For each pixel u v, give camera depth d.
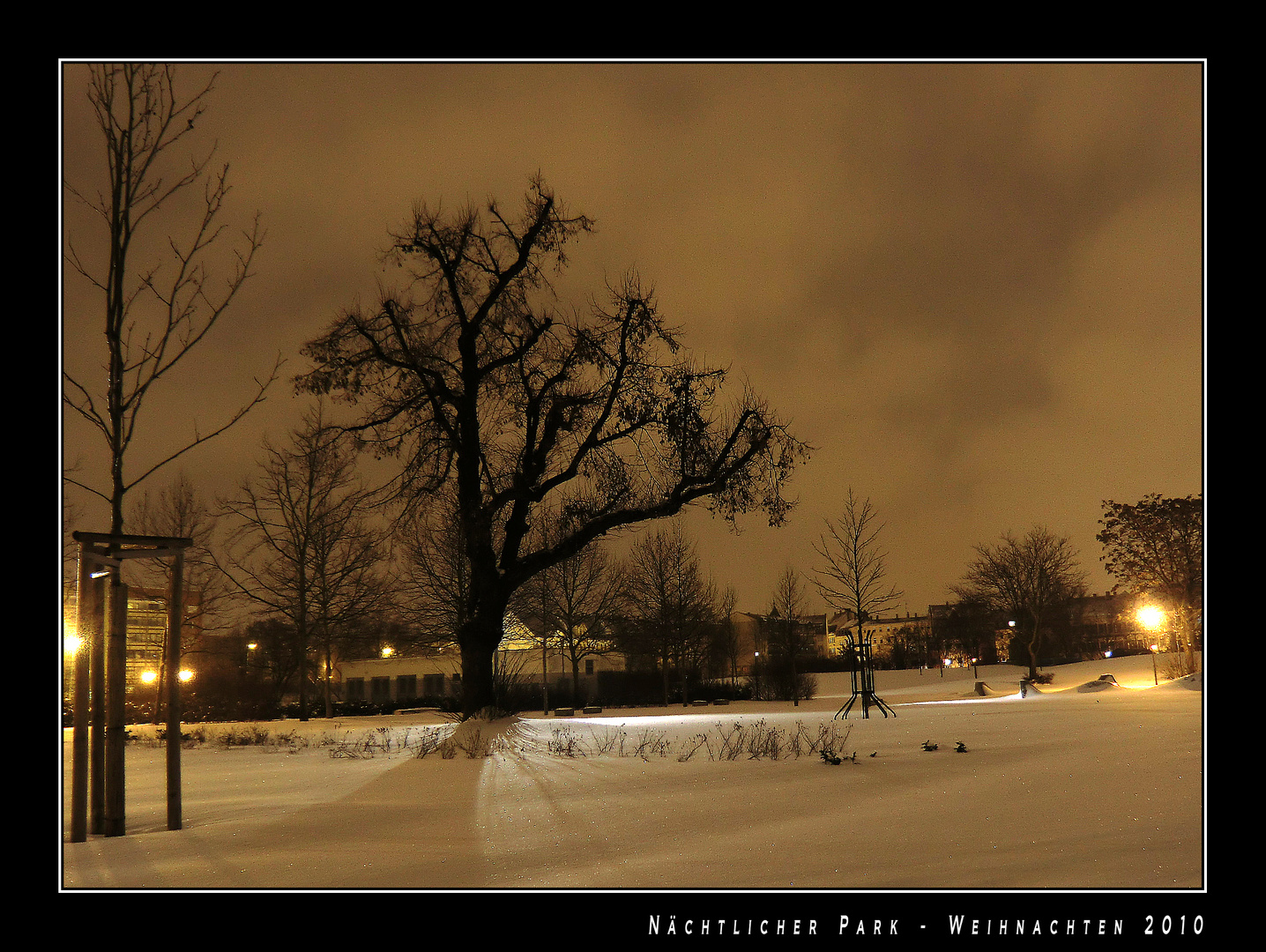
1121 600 88.69
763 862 6.39
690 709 41.09
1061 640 84.94
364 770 13.88
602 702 52.47
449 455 20.19
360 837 7.86
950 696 45.81
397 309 19.22
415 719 36.69
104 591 8.79
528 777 12.00
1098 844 6.46
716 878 6.04
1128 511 39.16
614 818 8.49
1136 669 50.69
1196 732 13.87
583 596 49.75
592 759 14.01
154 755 18.08
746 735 17.27
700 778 11.17
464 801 9.94
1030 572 62.28
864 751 13.50
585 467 20.94
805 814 8.27
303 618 41.50
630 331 20.78
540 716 38.72
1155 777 9.20
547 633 51.53
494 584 19.52
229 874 6.55
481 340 20.42
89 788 9.34
